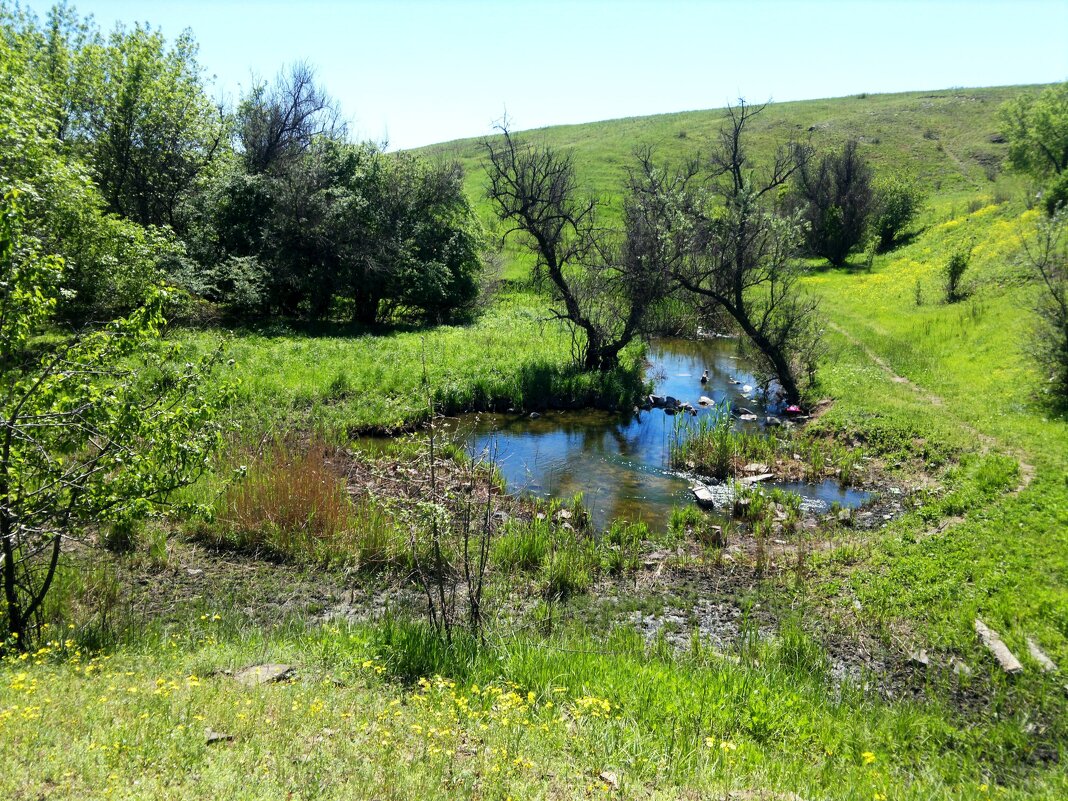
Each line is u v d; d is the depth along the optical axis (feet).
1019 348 69.82
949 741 24.12
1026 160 157.38
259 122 112.06
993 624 31.14
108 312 67.10
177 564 37.50
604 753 18.44
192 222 102.47
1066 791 21.02
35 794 13.16
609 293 83.97
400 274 109.29
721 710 23.48
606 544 42.78
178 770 14.48
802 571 38.81
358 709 19.63
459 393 71.61
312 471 45.06
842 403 68.69
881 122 276.62
